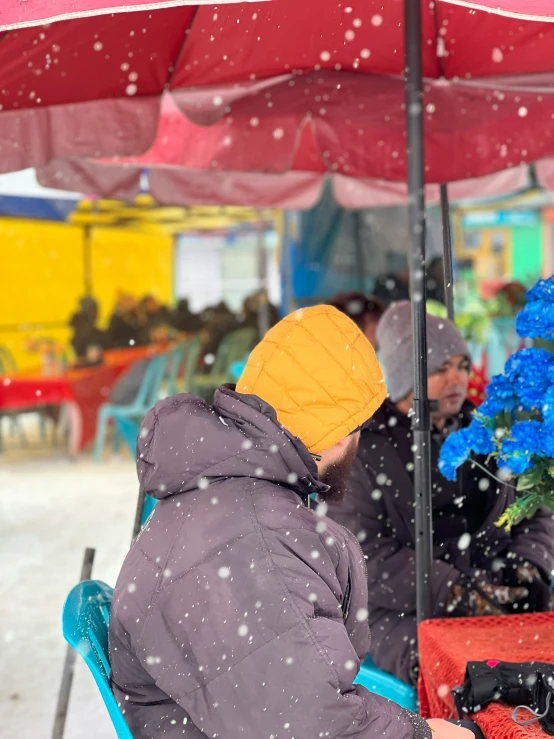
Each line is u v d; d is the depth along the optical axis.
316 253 8.78
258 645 1.36
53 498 7.19
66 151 3.14
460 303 11.96
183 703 1.41
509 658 1.89
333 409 1.59
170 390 9.73
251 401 1.54
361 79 3.40
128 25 2.70
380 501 2.66
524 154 3.64
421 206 2.19
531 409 1.85
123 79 3.03
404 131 3.63
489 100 3.58
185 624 1.42
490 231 18.44
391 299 7.76
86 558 2.56
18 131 3.08
